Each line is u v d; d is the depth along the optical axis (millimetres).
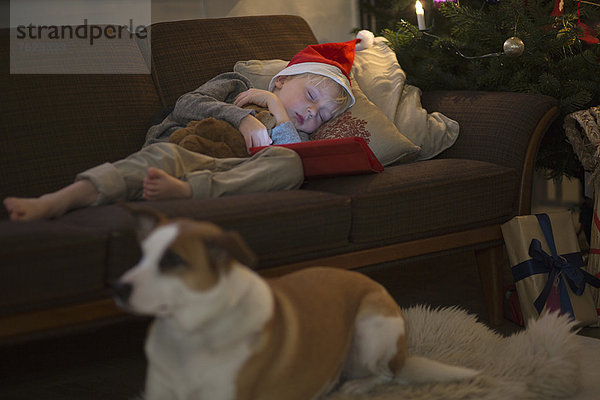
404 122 2539
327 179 2098
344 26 4055
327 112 2418
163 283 1139
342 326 1495
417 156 2486
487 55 2693
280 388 1346
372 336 1543
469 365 1812
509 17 2652
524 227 2170
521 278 2174
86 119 2213
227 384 1261
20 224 1508
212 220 1615
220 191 1849
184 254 1147
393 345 1574
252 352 1276
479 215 2164
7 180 1999
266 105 2371
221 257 1184
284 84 2461
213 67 2568
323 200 1831
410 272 2834
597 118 2299
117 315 1581
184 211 1611
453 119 2543
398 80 2664
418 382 1633
